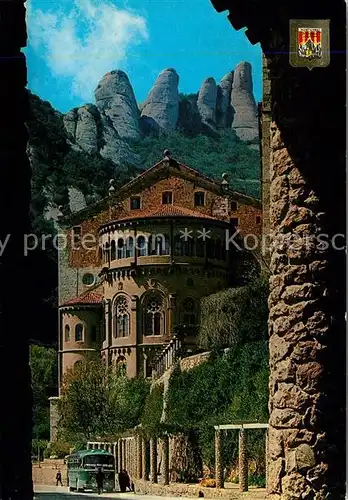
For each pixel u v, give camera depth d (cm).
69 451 9425
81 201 15512
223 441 4812
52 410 11219
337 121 1129
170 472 5491
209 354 6019
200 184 12050
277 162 1145
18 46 1052
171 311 10800
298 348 1104
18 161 1030
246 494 3912
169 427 5319
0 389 985
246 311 6075
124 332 10962
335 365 1102
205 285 10912
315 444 1084
